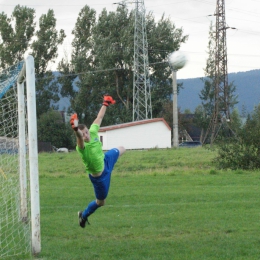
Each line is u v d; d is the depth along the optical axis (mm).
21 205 10266
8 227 10242
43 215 11930
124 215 11672
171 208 12602
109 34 65500
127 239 9203
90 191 16578
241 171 22750
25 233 9250
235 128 25594
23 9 64625
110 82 66188
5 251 8445
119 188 17000
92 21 69875
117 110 66188
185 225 10352
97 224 10609
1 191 12039
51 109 67125
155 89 65000
